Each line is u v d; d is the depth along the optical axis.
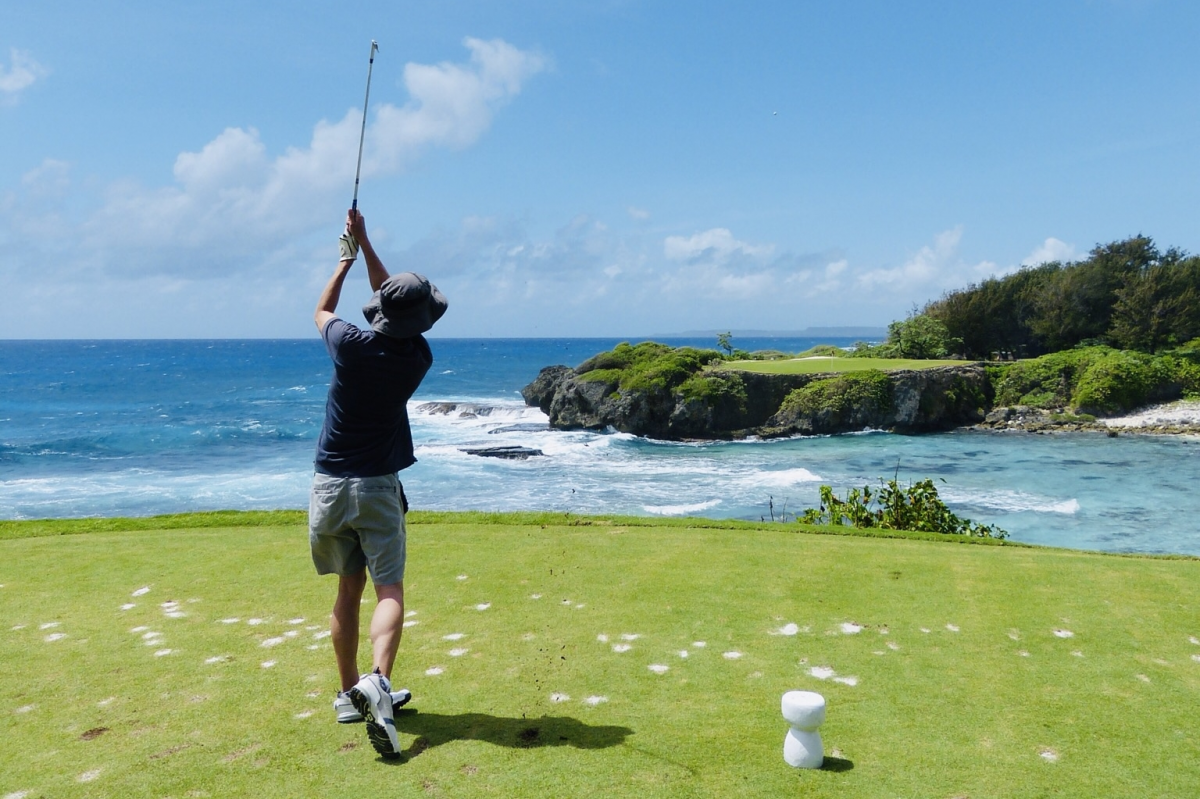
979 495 20.61
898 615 5.21
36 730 3.56
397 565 3.52
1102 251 51.06
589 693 3.94
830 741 3.41
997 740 3.43
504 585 5.96
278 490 22.55
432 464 26.25
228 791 2.97
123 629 5.03
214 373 83.94
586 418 35.47
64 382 69.88
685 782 3.02
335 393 3.45
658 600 5.55
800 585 5.94
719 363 37.97
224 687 4.05
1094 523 17.47
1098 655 4.50
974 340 50.59
